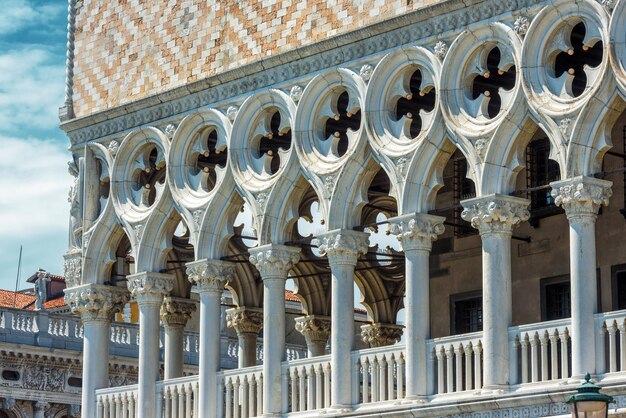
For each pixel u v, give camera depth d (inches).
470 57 1390.3
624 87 1273.4
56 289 4035.4
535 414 1304.1
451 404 1360.7
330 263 1489.9
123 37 1724.9
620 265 1504.7
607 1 1290.6
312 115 1517.0
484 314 1360.7
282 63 1540.4
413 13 1419.8
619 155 1411.2
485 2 1373.0
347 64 1483.8
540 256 1581.0
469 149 1378.0
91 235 1721.2
